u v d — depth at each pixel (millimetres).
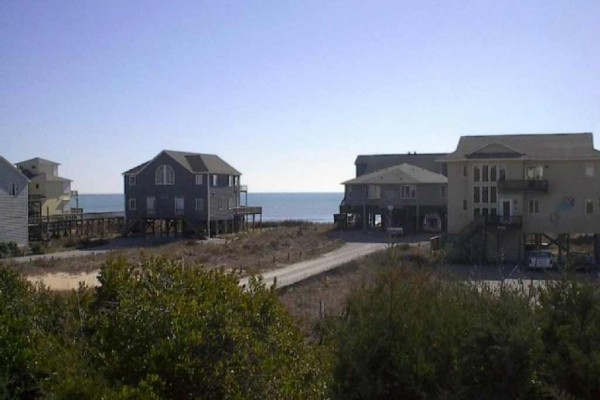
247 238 59281
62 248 53562
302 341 9898
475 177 46781
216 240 59531
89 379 7496
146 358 7941
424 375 8414
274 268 37188
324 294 24859
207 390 8047
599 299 8305
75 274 35656
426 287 10289
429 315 9008
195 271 9977
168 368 7879
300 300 23422
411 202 62469
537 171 45000
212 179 63812
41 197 71000
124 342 8234
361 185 64062
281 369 8602
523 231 44250
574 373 7598
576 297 8336
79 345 9180
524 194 44438
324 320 14578
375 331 8766
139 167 65062
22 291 12734
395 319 8898
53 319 10859
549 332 8180
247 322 8961
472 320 8594
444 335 8555
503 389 7750
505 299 8953
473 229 43281
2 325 8609
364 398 8500
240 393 8016
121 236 63156
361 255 39938
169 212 63344
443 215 61750
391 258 12164
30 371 8133
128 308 8508
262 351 8516
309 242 52250
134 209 64250
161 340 8094
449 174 47562
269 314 9594
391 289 9359
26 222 54250
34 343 8719
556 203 44125
